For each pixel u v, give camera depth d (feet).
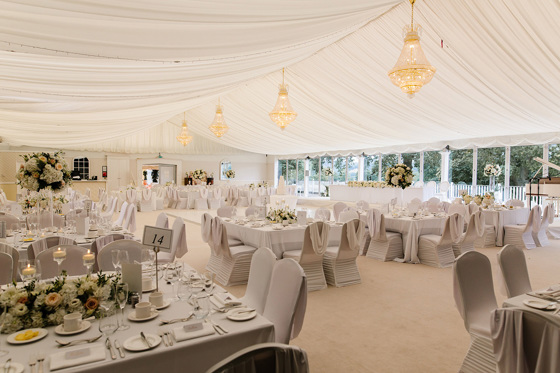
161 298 7.49
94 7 6.00
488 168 37.52
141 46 8.09
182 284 7.90
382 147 53.36
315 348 10.46
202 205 52.21
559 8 17.70
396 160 53.47
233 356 4.32
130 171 65.72
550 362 6.28
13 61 8.65
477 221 21.56
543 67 22.45
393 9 21.62
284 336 7.64
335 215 27.61
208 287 8.38
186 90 15.67
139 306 6.91
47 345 5.90
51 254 10.66
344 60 28.25
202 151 72.02
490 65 23.88
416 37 18.16
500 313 7.16
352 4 11.62
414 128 38.78
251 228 17.97
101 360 5.37
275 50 13.46
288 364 4.61
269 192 58.08
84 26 6.55
